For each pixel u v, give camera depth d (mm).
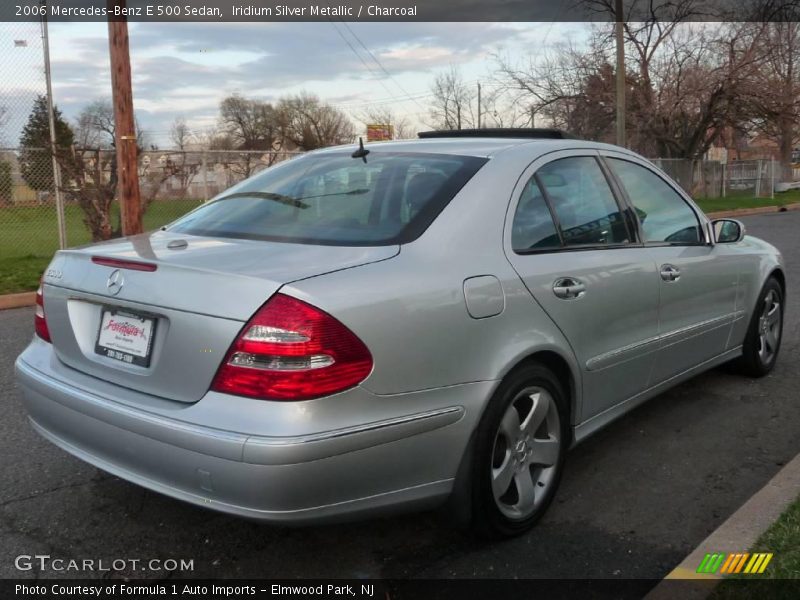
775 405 4742
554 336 3125
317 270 2514
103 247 3064
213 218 3369
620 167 3979
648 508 3379
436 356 2637
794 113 28656
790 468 3486
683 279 4082
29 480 3623
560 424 3229
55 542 3062
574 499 3467
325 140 57844
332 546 3045
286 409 2320
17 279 9547
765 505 3113
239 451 2299
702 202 28156
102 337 2809
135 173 10805
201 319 2451
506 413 2926
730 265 4609
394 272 2625
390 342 2506
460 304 2730
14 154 11523
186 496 2471
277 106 59250
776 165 36688
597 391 3506
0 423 4383
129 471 2633
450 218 2949
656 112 28703
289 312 2352
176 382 2521
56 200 11344
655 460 3916
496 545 3045
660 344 3928
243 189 3670
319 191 3346
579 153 3717
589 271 3365
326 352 2357
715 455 3980
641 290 3705
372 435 2451
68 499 3432
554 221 3355
